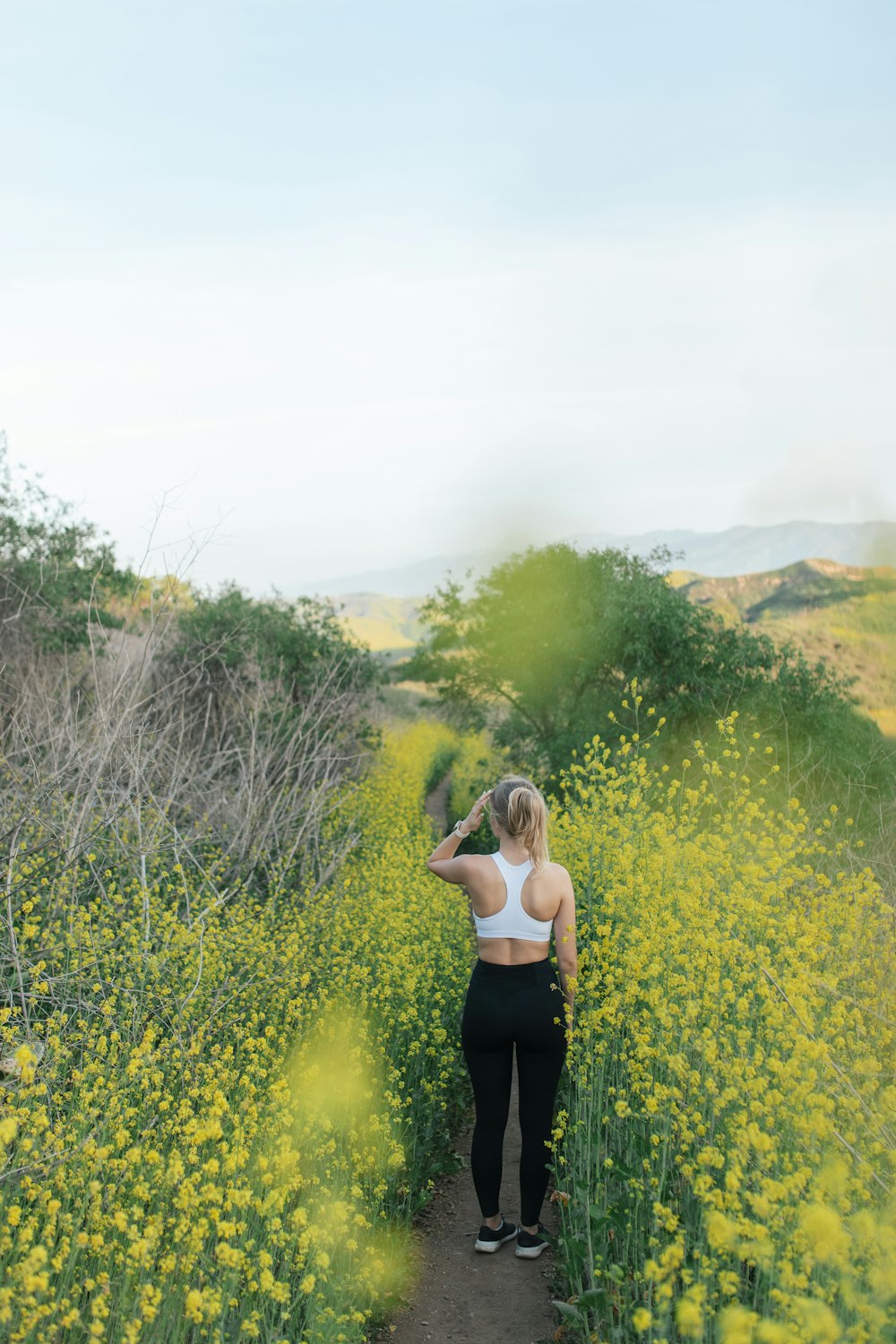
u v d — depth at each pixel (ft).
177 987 15.89
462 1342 11.78
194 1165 11.69
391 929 21.76
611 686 59.06
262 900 25.77
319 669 45.98
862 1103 9.79
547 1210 15.25
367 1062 16.24
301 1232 11.12
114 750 21.77
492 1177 13.76
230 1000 15.60
